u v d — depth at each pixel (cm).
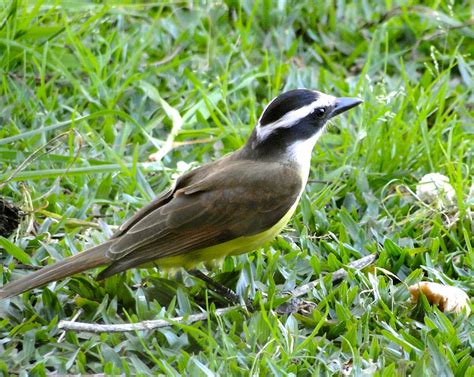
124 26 1652
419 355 1003
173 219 1088
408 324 1073
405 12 1691
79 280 1127
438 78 1489
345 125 1480
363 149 1428
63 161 1323
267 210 1132
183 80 1564
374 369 978
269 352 992
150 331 1042
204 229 1102
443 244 1243
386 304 1112
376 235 1252
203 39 1644
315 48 1670
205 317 1068
